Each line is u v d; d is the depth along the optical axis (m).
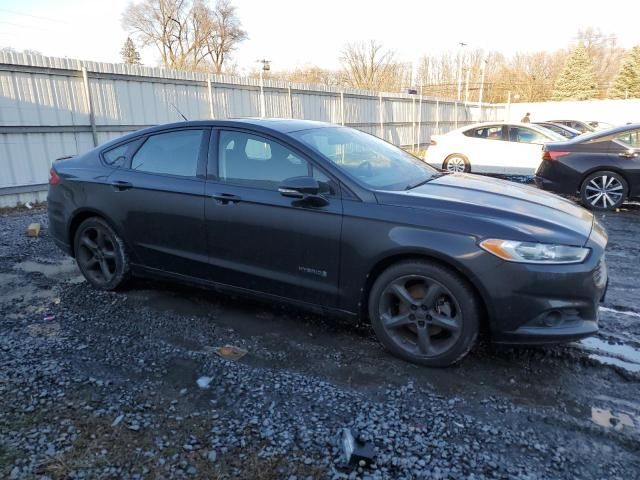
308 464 2.23
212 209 3.66
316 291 3.38
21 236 6.69
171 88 11.83
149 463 2.24
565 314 2.88
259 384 2.90
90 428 2.48
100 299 4.28
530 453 2.34
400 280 3.10
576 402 2.76
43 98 9.41
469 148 12.01
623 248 5.96
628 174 7.90
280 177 3.46
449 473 2.19
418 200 3.11
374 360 3.22
